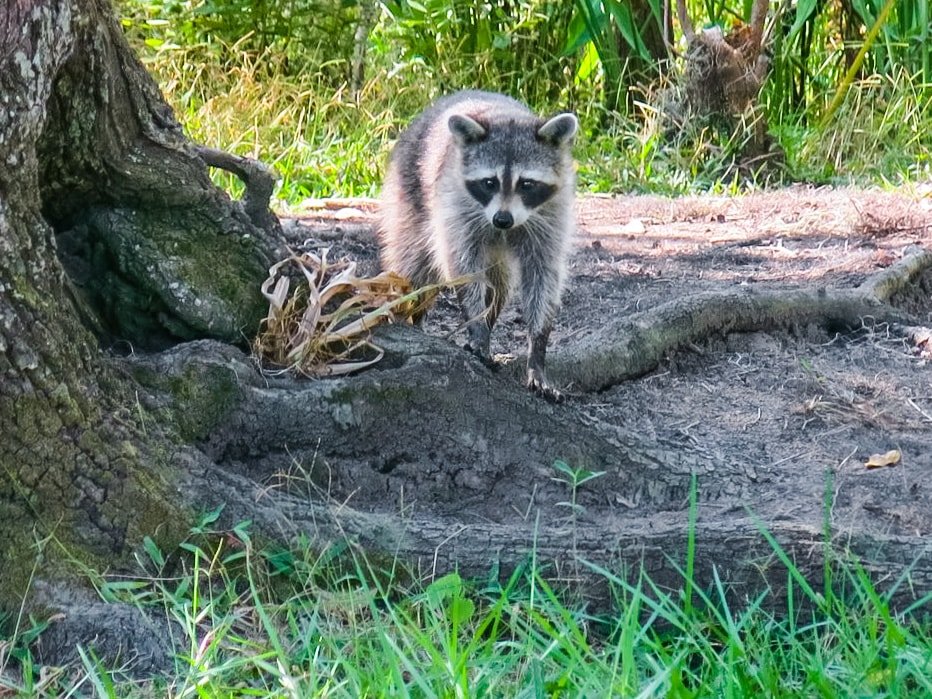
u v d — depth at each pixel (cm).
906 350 912
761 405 800
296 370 650
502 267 898
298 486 630
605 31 1759
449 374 659
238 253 661
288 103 1622
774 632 555
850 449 737
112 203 635
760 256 1174
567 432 670
